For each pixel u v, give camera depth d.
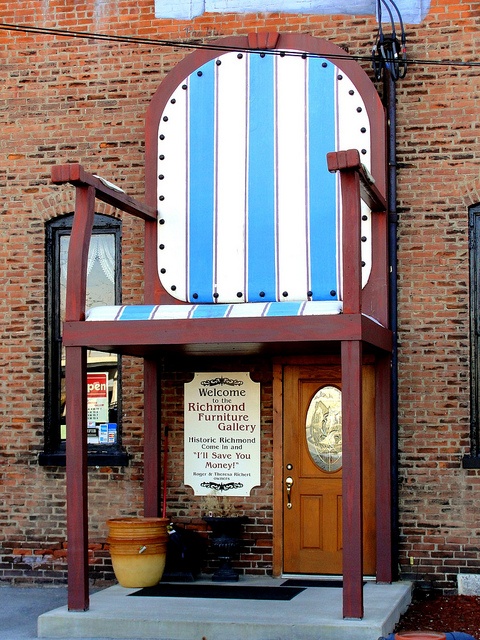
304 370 11.42
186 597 10.09
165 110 11.36
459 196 11.14
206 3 11.91
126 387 11.78
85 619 9.27
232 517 10.95
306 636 8.80
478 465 10.84
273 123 11.10
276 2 11.75
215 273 11.06
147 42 11.61
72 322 9.64
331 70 11.05
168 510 11.57
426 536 10.93
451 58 11.28
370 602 9.69
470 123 11.19
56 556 11.77
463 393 10.98
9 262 12.12
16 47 12.27
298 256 10.88
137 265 11.83
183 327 9.46
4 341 12.05
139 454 11.67
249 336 9.31
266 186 11.04
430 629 9.47
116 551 10.62
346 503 8.98
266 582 11.01
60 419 12.05
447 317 11.06
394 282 11.09
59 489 11.81
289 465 11.38
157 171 11.31
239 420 11.49
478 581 10.78
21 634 9.55
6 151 12.22
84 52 12.14
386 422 10.85
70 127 12.10
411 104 11.30
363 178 9.52
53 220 12.16
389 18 11.45
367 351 10.62
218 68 11.28
